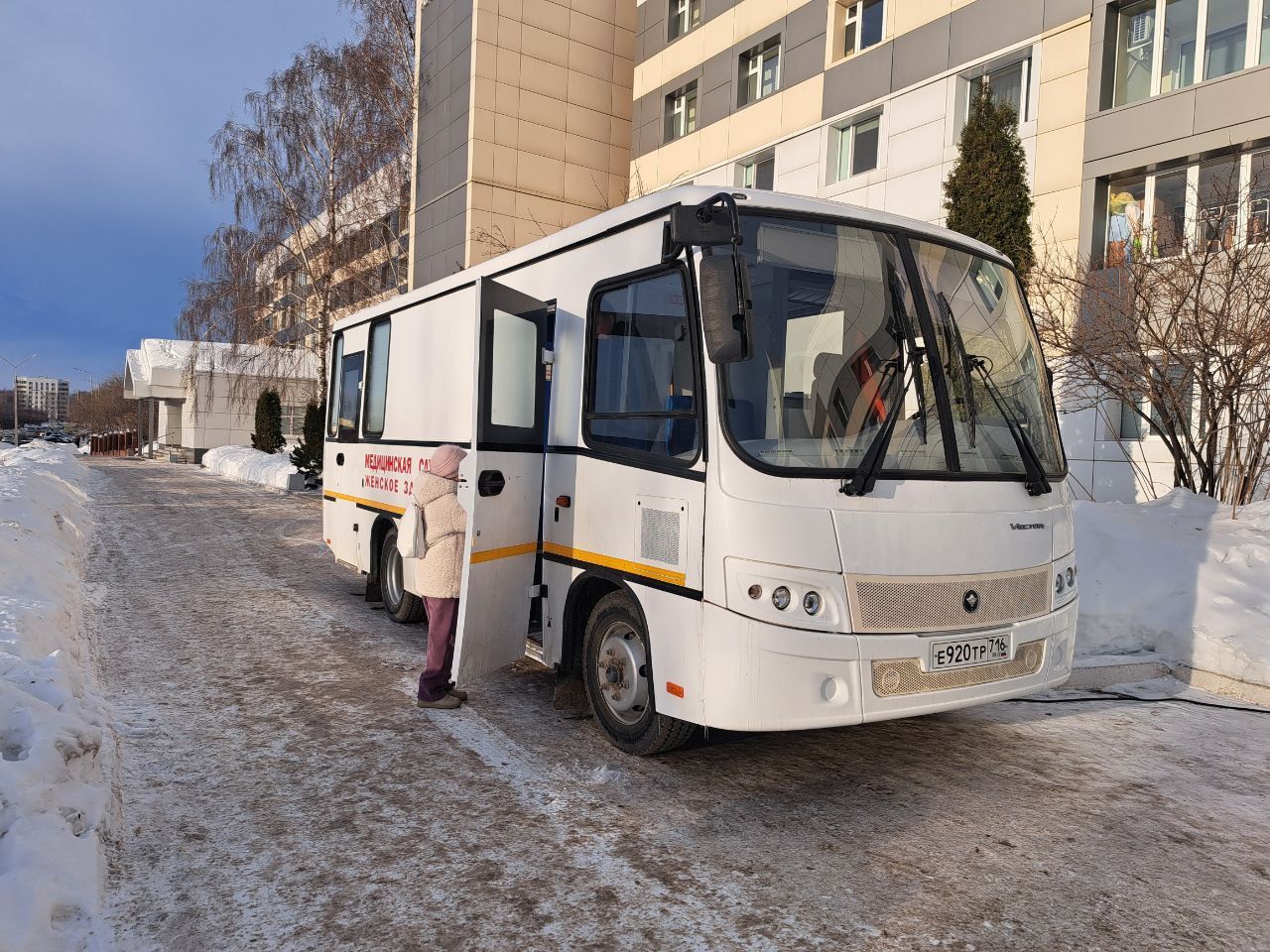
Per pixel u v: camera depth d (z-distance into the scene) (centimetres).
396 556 777
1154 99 1280
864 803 416
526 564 532
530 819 391
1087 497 1314
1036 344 502
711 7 2206
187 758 456
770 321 408
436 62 2680
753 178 2109
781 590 379
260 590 939
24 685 437
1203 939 303
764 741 504
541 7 2572
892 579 393
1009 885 339
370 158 2700
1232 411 864
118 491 2212
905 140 1661
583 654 518
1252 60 1202
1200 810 415
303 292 2820
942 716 559
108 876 330
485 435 490
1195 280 845
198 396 4334
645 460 444
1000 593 425
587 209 2694
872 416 414
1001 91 1540
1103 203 1370
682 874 343
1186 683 635
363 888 329
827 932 302
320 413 2447
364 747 479
